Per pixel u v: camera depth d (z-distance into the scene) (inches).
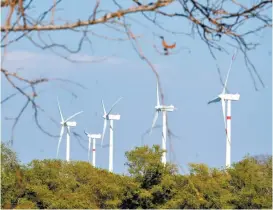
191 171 6156.5
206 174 6146.7
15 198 4857.3
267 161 6136.8
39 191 5733.3
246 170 6067.9
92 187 6240.2
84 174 6299.2
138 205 6210.6
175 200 5905.5
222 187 6048.2
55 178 6107.3
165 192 6117.1
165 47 559.8
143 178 6269.7
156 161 6210.6
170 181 6018.7
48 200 5762.8
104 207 6225.4
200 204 5836.6
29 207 4931.1
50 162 6205.7
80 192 6171.3
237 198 5935.0
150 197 6087.6
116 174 6451.8
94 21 545.3
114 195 6166.3
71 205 5851.4
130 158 6284.5
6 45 544.1
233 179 6117.1
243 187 6013.8
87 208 5920.3
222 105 5669.3
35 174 5959.6
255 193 5846.5
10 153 4480.8
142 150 6299.2
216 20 561.3
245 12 559.2
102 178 6333.7
